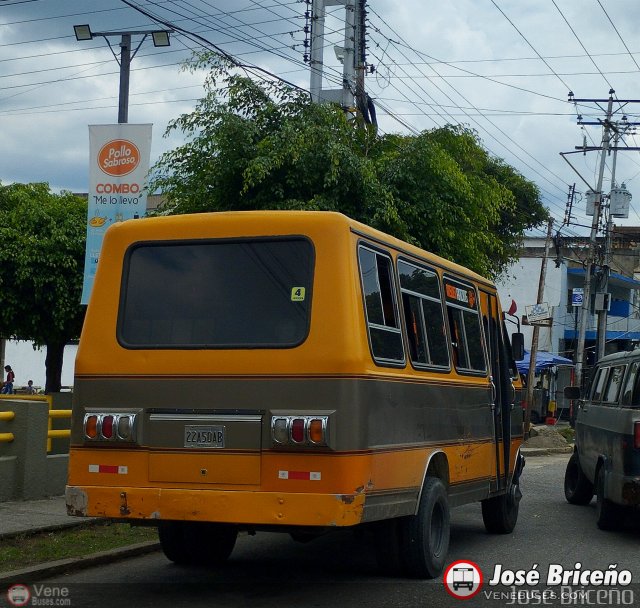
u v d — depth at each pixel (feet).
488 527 38.88
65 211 82.94
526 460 81.41
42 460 40.57
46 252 80.48
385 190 53.16
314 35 67.97
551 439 93.71
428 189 56.85
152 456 25.43
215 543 30.63
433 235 56.54
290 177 52.85
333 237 25.21
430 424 29.76
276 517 24.12
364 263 26.05
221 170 53.62
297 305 25.09
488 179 73.46
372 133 61.05
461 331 34.42
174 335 26.03
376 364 25.61
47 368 88.22
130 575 29.35
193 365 25.40
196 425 25.12
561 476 65.16
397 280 28.30
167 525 29.94
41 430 40.55
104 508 25.59
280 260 25.59
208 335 25.68
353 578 29.25
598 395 44.42
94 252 48.06
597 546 35.88
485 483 35.81
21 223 81.41
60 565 29.09
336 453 23.90
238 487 24.61
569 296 171.01
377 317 26.37
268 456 24.41
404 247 29.32
